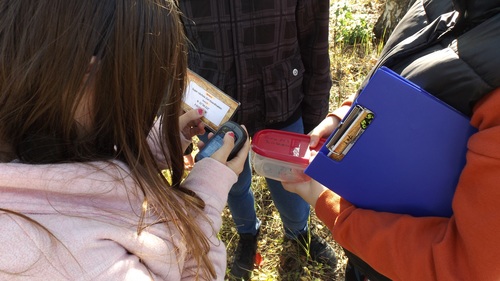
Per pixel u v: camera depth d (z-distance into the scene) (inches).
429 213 35.4
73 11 23.0
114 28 24.3
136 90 26.6
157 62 27.0
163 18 26.9
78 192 26.1
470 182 28.8
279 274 82.7
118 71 25.3
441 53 32.0
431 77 32.0
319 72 59.9
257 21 50.1
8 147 27.0
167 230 29.9
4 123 25.2
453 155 32.0
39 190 25.1
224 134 41.5
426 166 33.4
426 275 31.9
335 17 140.4
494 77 27.9
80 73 23.9
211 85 44.9
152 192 29.4
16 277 22.3
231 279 81.9
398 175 35.0
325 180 38.5
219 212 36.0
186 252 31.6
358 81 120.3
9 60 23.2
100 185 26.8
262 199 94.8
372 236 35.6
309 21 54.9
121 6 24.4
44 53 23.0
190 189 35.3
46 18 22.8
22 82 23.4
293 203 72.2
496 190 26.9
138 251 27.2
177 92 31.2
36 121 25.4
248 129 58.9
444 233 32.0
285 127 61.7
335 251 85.8
